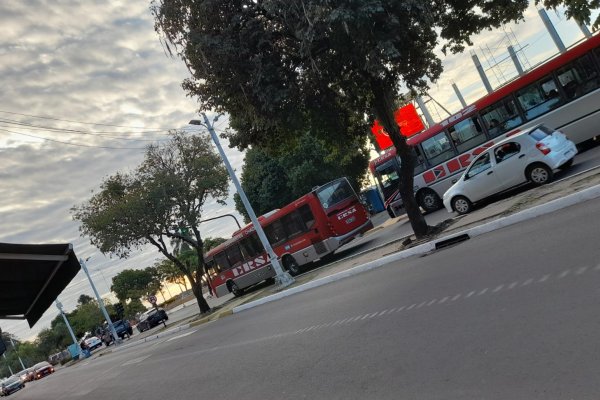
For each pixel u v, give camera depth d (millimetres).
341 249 29172
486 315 6559
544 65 18203
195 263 71250
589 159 16078
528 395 4219
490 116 19938
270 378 8289
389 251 16750
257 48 14164
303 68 14891
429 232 15500
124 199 30547
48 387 27125
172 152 31219
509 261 8508
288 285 21719
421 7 12070
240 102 15344
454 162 21375
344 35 12453
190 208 31594
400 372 5941
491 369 4988
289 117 15086
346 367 7043
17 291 8188
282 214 25594
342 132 16641
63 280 8117
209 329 20781
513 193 16922
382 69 12492
